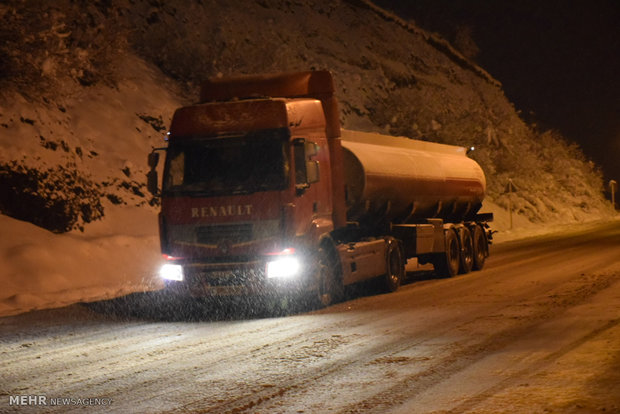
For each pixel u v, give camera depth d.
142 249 19.20
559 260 21.33
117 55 27.00
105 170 22.11
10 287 15.13
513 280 16.47
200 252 12.43
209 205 12.40
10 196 18.19
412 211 17.14
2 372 8.46
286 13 47.00
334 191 13.84
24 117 20.41
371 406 6.39
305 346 9.35
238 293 12.27
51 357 9.27
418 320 11.16
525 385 6.88
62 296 15.06
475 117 50.41
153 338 10.45
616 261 19.97
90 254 17.72
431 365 7.92
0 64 21.22
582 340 8.96
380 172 15.17
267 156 12.32
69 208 19.34
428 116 44.31
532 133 64.88
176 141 12.78
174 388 7.34
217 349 9.41
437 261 18.34
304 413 6.26
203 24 35.81
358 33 51.91
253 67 32.97
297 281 12.20
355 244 14.31
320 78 14.14
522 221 46.00
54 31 22.30
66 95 23.44
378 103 44.12
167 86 30.27
